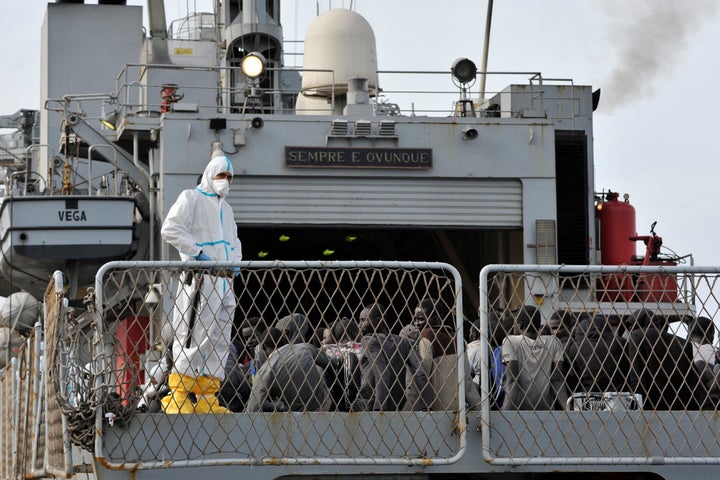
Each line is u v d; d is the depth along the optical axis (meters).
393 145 18.73
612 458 10.74
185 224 11.71
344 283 22.34
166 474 10.41
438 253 21.78
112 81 29.70
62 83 29.58
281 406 11.11
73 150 21.52
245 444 10.54
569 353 11.80
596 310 11.16
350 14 21.73
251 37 23.70
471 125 18.89
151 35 23.28
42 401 12.24
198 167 18.42
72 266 18.55
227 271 11.35
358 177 18.67
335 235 22.41
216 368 11.30
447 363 11.14
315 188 18.59
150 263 10.52
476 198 18.86
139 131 19.17
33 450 12.27
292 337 11.81
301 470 10.57
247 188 18.48
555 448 10.84
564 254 19.88
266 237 22.62
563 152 20.03
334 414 10.66
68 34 29.77
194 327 11.12
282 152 18.55
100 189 20.64
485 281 10.72
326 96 21.52
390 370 11.27
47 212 18.22
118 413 10.36
